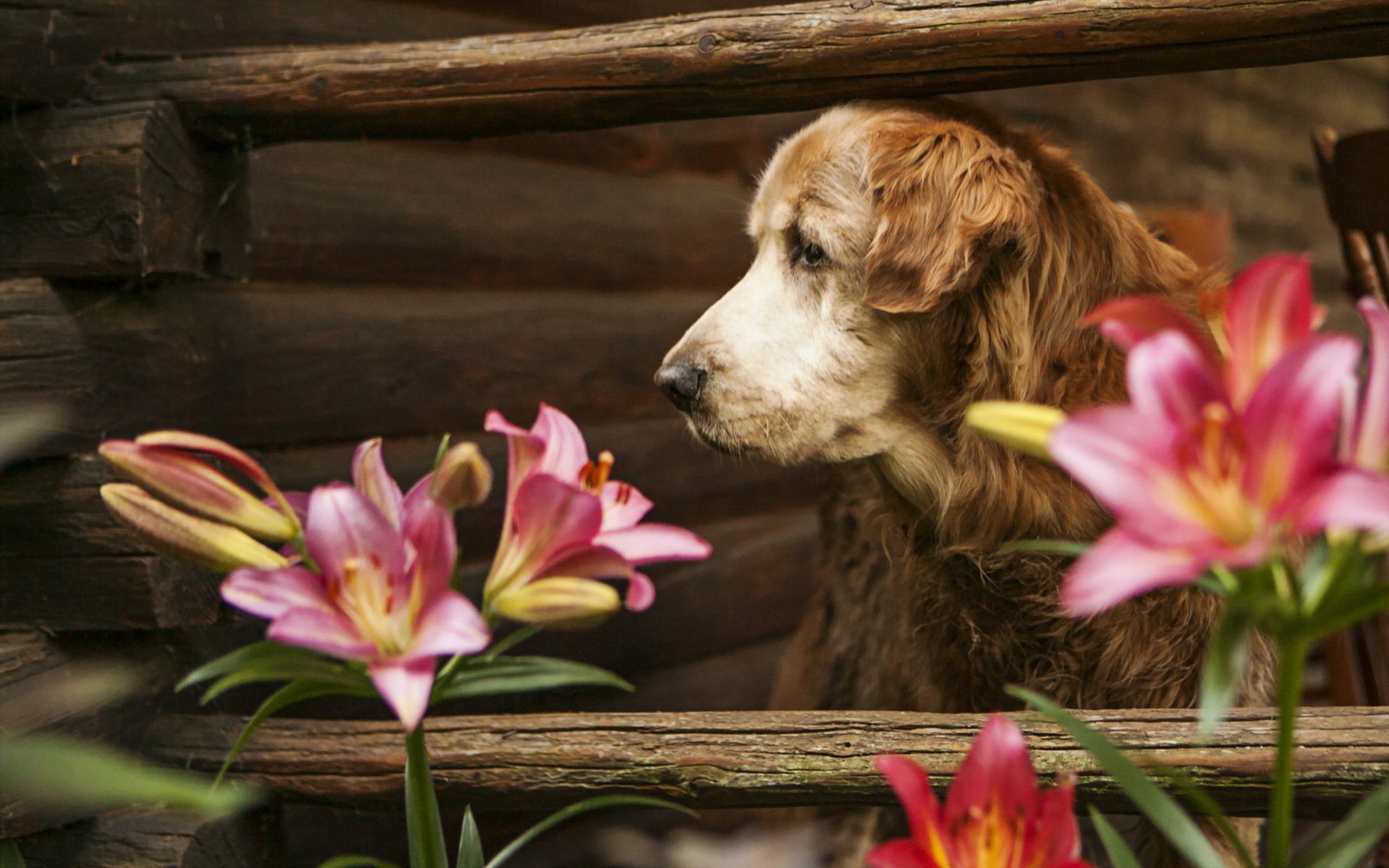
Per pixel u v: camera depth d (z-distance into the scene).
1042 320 1.72
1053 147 1.86
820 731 1.42
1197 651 1.68
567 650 2.63
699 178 3.41
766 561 3.39
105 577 1.62
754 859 0.94
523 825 2.52
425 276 2.52
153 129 1.68
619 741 1.46
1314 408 0.56
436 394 2.46
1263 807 1.27
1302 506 0.55
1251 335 0.64
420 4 2.53
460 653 0.77
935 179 1.70
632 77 1.60
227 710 1.82
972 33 1.47
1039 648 1.79
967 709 1.93
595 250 3.00
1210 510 0.57
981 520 1.75
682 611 3.04
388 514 0.88
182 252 1.73
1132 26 1.41
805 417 1.87
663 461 3.09
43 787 0.55
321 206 2.28
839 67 1.53
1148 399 0.59
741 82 1.57
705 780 1.41
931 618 1.93
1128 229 1.82
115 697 1.59
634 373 3.07
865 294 1.81
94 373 1.65
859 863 2.16
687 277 3.33
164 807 1.58
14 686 1.54
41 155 1.67
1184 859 1.67
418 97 1.68
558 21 2.89
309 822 2.06
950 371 1.79
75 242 1.66
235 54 1.77
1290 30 1.36
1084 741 0.71
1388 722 1.27
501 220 2.72
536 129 1.71
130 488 0.81
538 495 0.79
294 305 2.13
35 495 1.63
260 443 2.02
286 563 0.83
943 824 0.75
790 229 1.93
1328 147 2.15
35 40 1.69
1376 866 1.44
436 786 1.50
